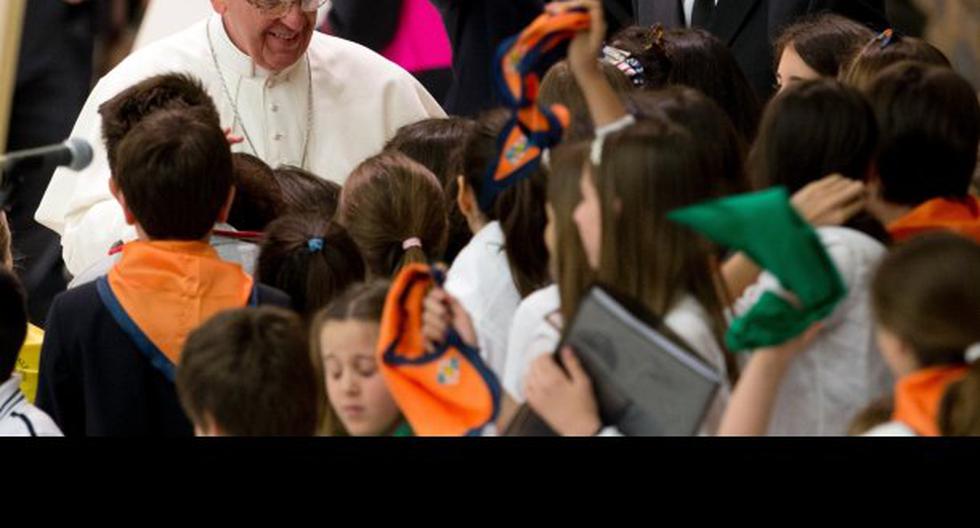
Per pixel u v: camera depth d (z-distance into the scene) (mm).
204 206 9359
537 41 8125
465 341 7715
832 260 7434
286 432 7832
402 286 7719
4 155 8688
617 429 7234
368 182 10062
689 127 8781
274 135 13250
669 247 7605
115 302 9359
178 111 9555
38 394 9547
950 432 6844
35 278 15312
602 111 8297
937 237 6977
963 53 12211
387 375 7656
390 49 16016
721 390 7691
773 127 8789
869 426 7410
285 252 9648
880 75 9211
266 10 12820
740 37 13836
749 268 8320
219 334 7867
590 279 7695
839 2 13516
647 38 11641
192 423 9336
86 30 15555
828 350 8211
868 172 8891
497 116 9531
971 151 9094
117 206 12719
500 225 9141
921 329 6871
